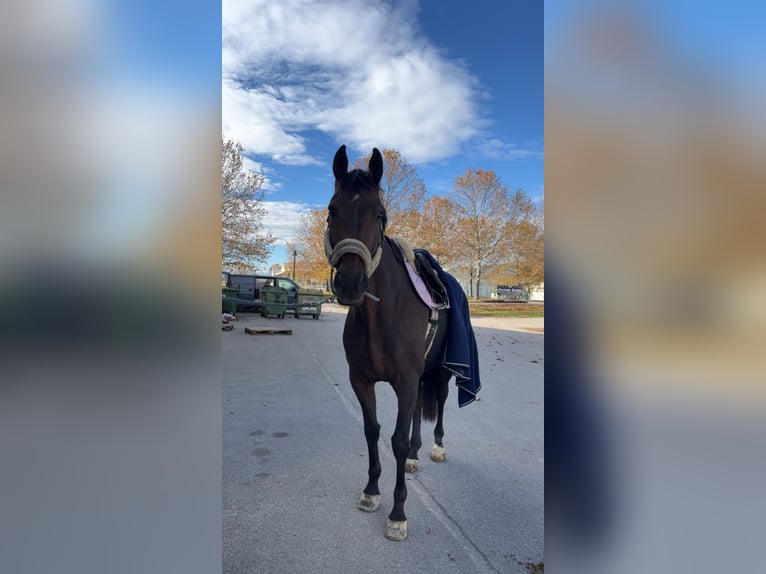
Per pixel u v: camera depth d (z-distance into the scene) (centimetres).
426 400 325
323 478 291
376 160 229
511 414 459
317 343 924
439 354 309
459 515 250
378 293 231
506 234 2873
